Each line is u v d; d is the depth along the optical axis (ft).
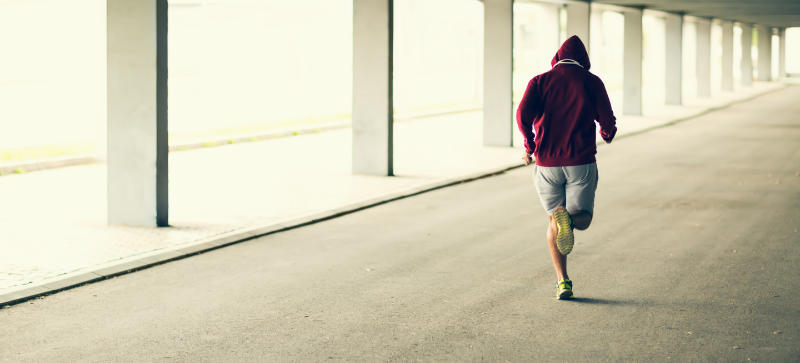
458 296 20.44
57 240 27.09
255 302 20.01
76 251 25.41
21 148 53.78
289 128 66.64
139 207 29.48
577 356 16.06
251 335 17.48
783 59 183.93
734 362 15.70
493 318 18.58
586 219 19.88
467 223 30.30
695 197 36.06
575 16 70.69
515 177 42.75
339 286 21.48
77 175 43.42
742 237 27.58
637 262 23.97
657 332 17.52
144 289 21.26
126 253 25.12
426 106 96.37
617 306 19.47
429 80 150.41
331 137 63.57
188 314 19.02
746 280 21.90
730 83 130.41
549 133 19.61
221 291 21.04
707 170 45.06
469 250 25.77
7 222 30.37
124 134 29.45
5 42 86.17
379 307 19.53
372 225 29.96
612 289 21.02
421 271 23.07
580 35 70.64
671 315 18.72
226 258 24.80
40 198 36.09
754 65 232.53
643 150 54.75
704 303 19.69
